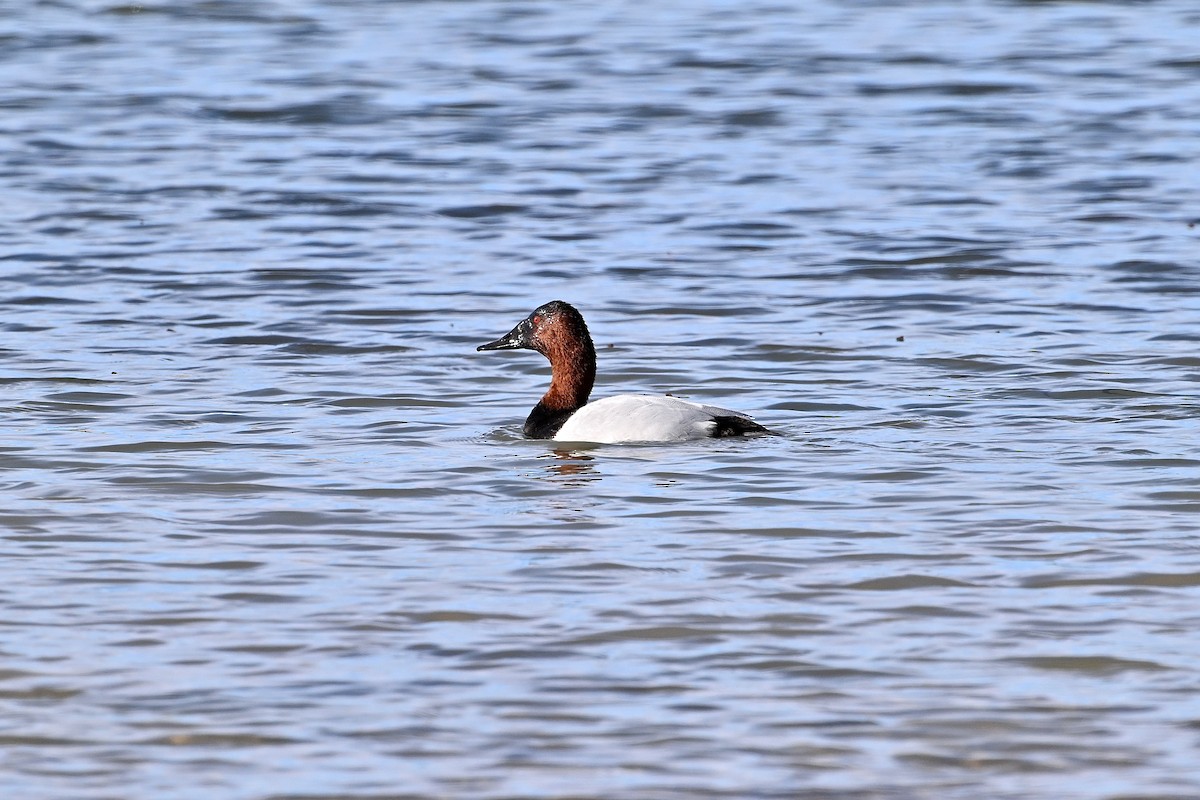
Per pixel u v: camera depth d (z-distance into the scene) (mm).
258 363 19641
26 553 12898
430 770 9438
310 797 9156
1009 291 23234
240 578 12383
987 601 11891
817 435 16375
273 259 25172
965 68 40719
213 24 47094
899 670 10742
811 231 26953
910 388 18375
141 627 11430
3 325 21359
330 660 10906
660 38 44875
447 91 38438
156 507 14109
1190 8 49188
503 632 11352
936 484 14672
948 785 9289
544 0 51469
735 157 32375
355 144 33469
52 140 33500
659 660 10906
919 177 30625
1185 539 13141
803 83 39156
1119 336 20703
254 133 34406
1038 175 30703
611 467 15273
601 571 12531
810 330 21281
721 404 17906
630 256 25516
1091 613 11664
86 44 44062
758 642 11188
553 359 16875
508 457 15703
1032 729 9922
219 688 10461
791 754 9633
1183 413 17078
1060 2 50344
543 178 30734
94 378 18828
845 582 12281
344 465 15438
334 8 49812
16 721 10000
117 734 9852
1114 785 9289
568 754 9633
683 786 9273
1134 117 35438
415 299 23016
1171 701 10273
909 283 23766
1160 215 27672
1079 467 15148
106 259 25047
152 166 31422
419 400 18094
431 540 13273
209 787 9258
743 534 13367
